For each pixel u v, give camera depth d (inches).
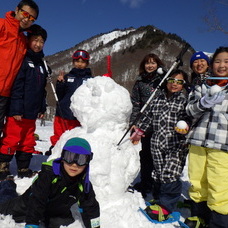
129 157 95.6
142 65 127.6
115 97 93.7
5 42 106.0
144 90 123.8
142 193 117.7
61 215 78.6
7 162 116.2
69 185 70.3
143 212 91.6
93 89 93.7
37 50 117.3
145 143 120.8
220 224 78.5
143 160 121.7
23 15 106.2
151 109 102.4
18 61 110.6
